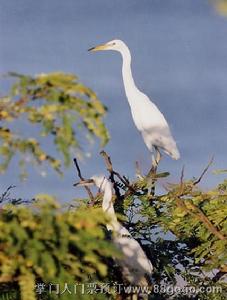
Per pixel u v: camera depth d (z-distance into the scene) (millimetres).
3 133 7715
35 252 7578
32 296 7891
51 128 7602
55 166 7660
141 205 18188
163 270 17750
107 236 15711
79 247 7785
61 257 7703
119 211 17922
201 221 17812
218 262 17000
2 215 8125
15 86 7602
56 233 7715
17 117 7691
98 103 7602
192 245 18328
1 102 7730
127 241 15695
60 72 7660
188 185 17859
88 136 7586
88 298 9109
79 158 7555
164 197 18312
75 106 7598
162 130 24578
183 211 17906
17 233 7621
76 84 7648
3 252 7848
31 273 8055
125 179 18000
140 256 15812
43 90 7680
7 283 9383
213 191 18203
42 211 7785
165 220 18047
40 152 7660
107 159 17891
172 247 18203
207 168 17641
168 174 18281
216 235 17125
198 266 18297
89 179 17062
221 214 17859
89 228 7879
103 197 16766
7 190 12617
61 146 7508
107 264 15180
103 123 7578
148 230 18188
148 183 18031
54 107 7574
